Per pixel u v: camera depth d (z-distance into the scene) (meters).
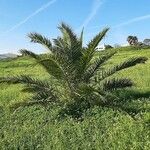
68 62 17.42
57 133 15.27
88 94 17.08
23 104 18.12
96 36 17.06
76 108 17.67
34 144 14.68
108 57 18.33
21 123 17.61
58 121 16.75
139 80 25.50
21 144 14.80
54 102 18.44
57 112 17.53
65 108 17.66
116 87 17.69
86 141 14.09
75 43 17.95
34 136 15.38
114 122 15.45
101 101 16.98
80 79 17.94
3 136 16.30
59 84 18.28
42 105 18.36
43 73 41.34
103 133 14.62
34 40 17.47
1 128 17.25
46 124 16.67
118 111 16.34
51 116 17.39
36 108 19.22
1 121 18.20
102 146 13.35
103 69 18.52
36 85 18.31
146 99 18.53
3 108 21.00
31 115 18.30
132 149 12.46
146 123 14.58
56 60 17.33
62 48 17.88
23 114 18.55
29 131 16.16
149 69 33.59
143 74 29.78
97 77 18.19
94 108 17.12
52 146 14.20
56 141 14.37
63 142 14.25
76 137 14.55
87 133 14.86
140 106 16.94
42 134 15.55
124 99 18.47
